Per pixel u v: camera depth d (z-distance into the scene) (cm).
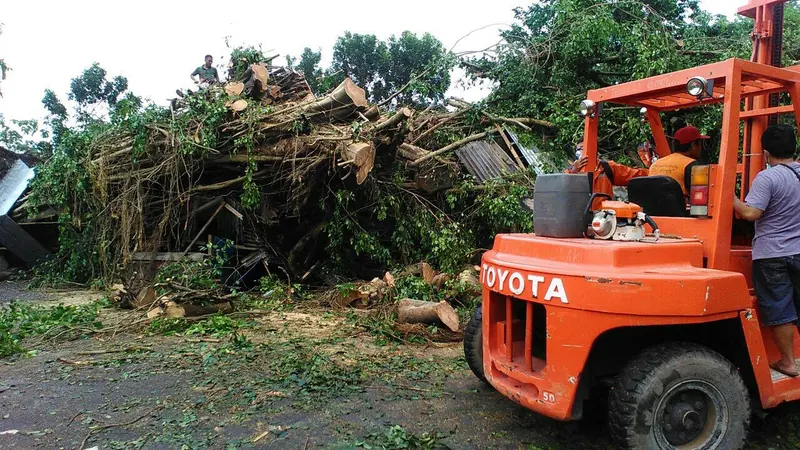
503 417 405
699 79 339
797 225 341
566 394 313
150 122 862
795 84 375
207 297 715
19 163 1286
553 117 955
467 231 873
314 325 677
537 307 379
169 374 496
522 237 371
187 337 626
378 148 816
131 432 378
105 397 442
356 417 402
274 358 538
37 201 1109
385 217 860
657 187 380
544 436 375
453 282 775
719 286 306
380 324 652
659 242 329
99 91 2158
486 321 383
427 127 968
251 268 902
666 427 318
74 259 1038
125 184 897
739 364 353
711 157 703
